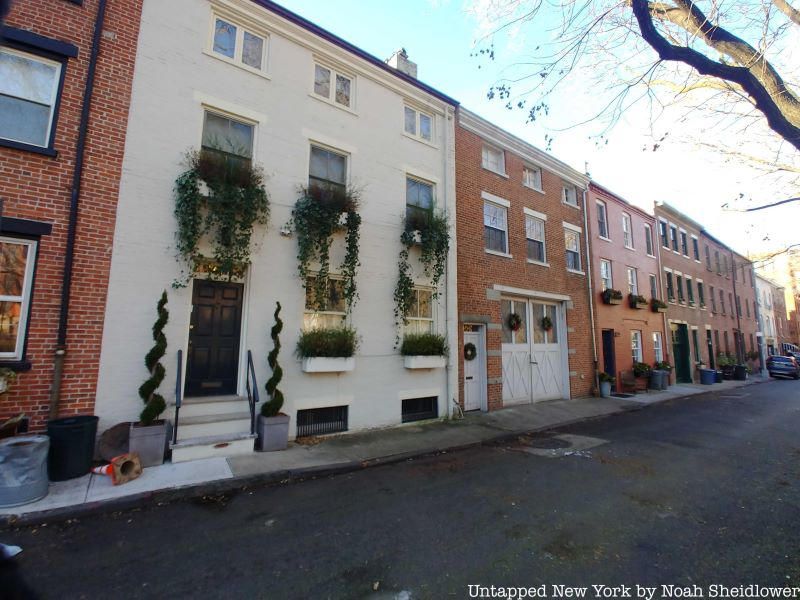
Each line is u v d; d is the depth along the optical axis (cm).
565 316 1416
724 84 491
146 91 668
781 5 420
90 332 591
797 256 930
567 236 1508
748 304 3278
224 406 684
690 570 341
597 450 755
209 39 747
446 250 1005
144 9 684
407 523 431
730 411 1252
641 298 1786
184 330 664
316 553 366
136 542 385
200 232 668
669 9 469
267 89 794
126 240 628
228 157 722
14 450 439
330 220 796
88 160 611
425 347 934
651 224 2081
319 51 873
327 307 830
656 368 1872
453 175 1105
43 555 358
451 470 626
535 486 551
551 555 365
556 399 1348
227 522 431
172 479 522
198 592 307
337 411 828
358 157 909
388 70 978
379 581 323
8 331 554
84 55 625
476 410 1109
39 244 570
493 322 1159
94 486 491
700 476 599
